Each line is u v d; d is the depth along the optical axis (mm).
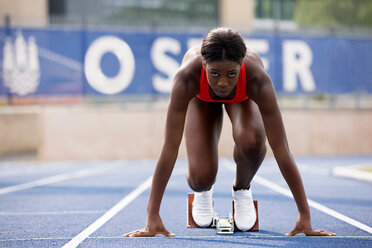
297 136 17453
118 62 16281
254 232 4609
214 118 4781
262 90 3975
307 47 17250
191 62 4035
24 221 5410
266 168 12914
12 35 15750
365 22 38281
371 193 7840
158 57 16469
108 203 6914
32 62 15836
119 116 16516
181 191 8320
